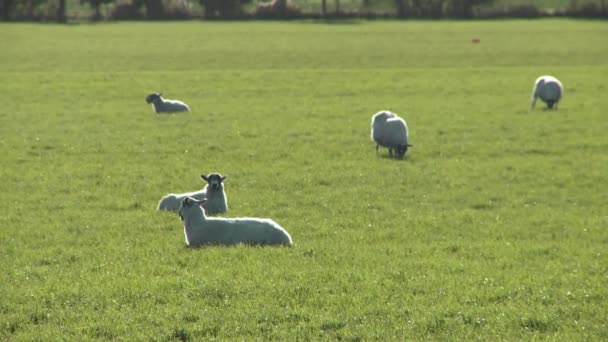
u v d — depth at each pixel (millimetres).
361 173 70688
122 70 163875
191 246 46188
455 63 178875
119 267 42562
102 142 85250
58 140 86312
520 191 65125
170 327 33531
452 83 141625
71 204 59344
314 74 154500
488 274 41531
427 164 75188
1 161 75375
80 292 38062
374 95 126688
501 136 90312
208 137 88750
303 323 33844
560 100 119938
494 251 46844
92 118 102312
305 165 74500
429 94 127750
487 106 114250
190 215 46219
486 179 69188
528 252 46844
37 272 41812
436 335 32719
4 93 125562
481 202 61062
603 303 36781
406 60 185375
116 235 50188
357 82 143125
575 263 44344
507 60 183750
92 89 132000
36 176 69000
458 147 83750
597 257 45875
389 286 39156
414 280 40312
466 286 39250
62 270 42312
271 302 36625
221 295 37781
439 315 34875
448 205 60250
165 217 54531
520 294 38062
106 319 34469
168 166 73500
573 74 153250
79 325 33781
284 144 84750
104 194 62656
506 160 77375
